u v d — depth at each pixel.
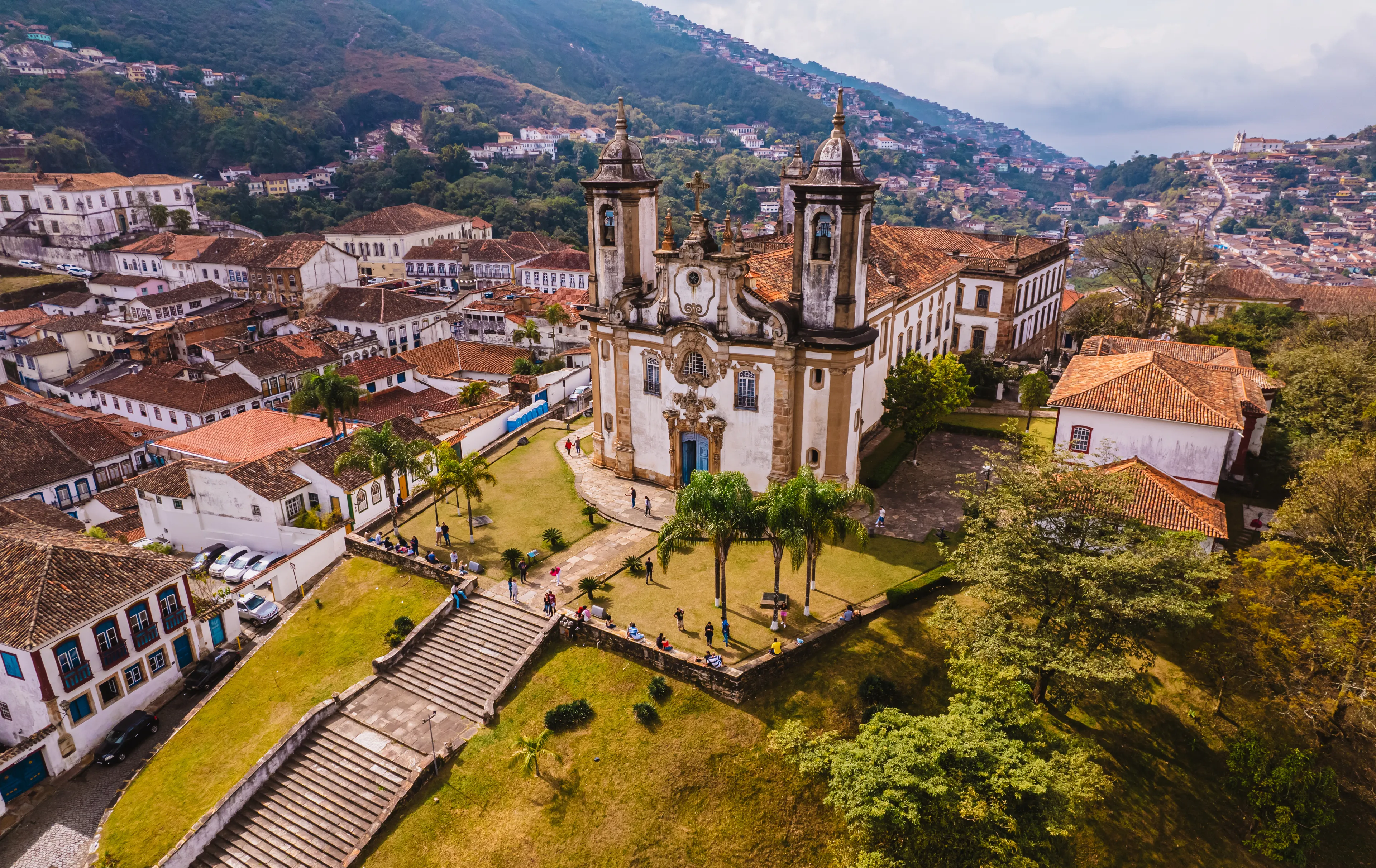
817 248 44.41
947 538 46.44
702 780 33.00
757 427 47.94
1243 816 32.31
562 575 44.34
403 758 35.44
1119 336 76.06
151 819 34.22
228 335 108.19
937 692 36.50
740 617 40.09
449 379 86.31
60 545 41.31
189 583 45.19
